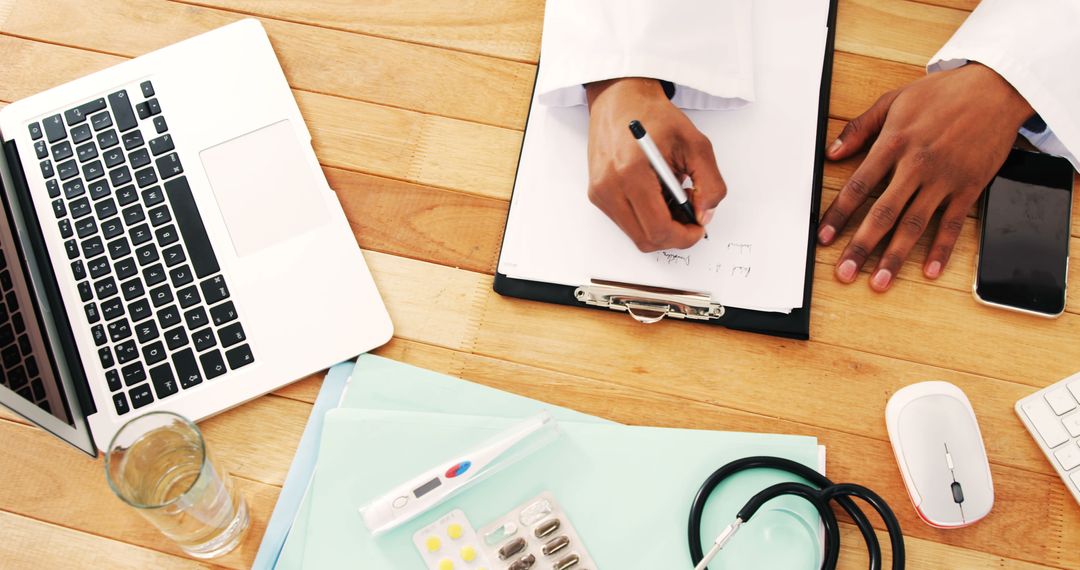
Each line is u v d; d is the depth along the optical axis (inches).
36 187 27.7
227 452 25.5
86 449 25.0
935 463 23.5
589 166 26.2
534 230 26.8
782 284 25.7
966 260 26.5
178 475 24.6
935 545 23.9
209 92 28.8
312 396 26.1
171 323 26.0
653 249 26.0
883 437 25.0
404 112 29.3
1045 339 25.8
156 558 24.7
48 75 30.4
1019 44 26.0
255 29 29.6
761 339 26.1
